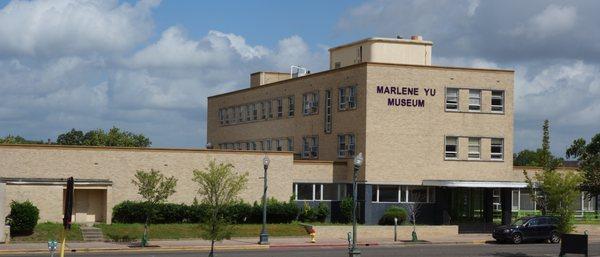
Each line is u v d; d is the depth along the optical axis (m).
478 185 64.75
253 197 63.31
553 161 63.91
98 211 58.06
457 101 66.94
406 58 74.06
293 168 65.50
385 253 47.62
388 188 65.38
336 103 68.81
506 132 68.25
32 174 57.00
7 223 51.00
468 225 64.75
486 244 56.50
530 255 47.16
